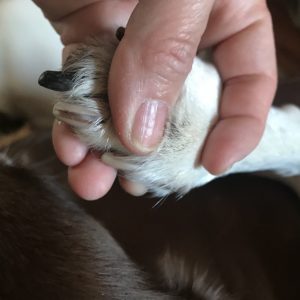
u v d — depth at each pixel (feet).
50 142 0.60
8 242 0.36
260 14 0.50
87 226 0.43
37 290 0.34
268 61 0.50
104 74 0.39
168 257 0.51
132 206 0.58
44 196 0.43
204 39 0.51
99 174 0.44
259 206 0.59
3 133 0.78
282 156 0.54
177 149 0.43
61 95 0.40
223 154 0.45
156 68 0.38
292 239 0.57
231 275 0.53
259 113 0.48
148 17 0.37
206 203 0.59
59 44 0.77
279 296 0.53
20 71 0.77
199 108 0.44
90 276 0.38
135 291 0.40
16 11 0.76
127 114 0.38
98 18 0.50
